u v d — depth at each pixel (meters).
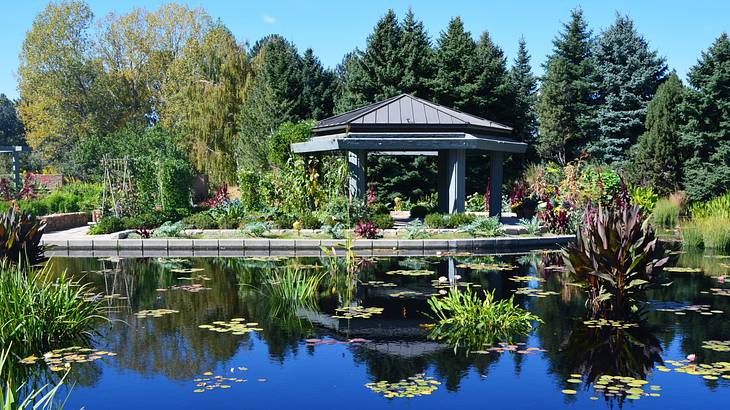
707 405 3.97
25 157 41.25
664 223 17.30
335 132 15.54
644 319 6.33
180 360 4.91
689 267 9.95
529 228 13.93
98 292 7.73
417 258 11.17
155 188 18.88
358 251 12.21
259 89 29.22
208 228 14.53
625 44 30.39
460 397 4.13
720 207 16.22
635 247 6.59
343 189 15.74
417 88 26.34
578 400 4.07
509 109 28.05
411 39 26.53
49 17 37.22
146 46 38.62
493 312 6.14
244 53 30.56
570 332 5.81
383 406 3.96
